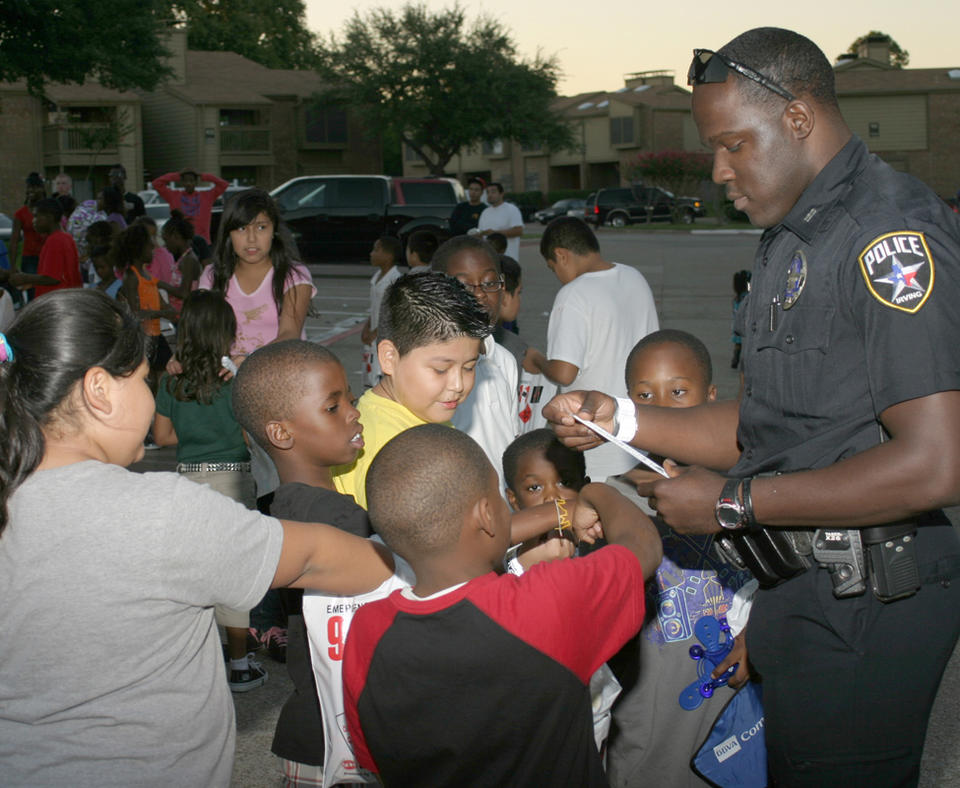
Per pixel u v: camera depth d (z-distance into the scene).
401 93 42.47
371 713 1.92
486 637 1.82
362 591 2.09
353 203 21.06
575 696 1.87
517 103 42.91
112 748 1.71
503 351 3.67
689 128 59.03
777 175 2.04
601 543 2.69
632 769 2.59
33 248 11.74
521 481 2.96
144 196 30.75
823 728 2.05
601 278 4.71
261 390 2.48
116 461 1.86
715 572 2.55
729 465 2.44
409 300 2.60
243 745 3.65
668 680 2.54
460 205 13.66
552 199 57.91
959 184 50.25
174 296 9.93
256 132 43.56
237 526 1.80
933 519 2.02
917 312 1.81
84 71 21.12
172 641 1.76
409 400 2.66
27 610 1.68
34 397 1.74
